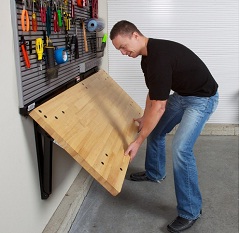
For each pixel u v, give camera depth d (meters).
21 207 1.54
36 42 1.64
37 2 1.68
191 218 2.06
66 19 2.18
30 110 1.53
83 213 2.25
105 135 1.87
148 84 1.95
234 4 3.58
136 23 3.71
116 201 2.41
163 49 1.84
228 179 2.74
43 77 1.80
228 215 2.22
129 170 2.96
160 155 2.62
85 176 2.62
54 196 2.05
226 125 3.92
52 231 1.86
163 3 3.63
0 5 1.29
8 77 1.37
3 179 1.35
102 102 2.31
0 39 1.29
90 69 2.87
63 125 1.59
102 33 3.51
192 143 2.02
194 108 2.04
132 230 2.06
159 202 2.40
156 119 1.81
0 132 1.31
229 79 3.84
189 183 2.02
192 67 1.95
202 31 3.69
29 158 1.63
